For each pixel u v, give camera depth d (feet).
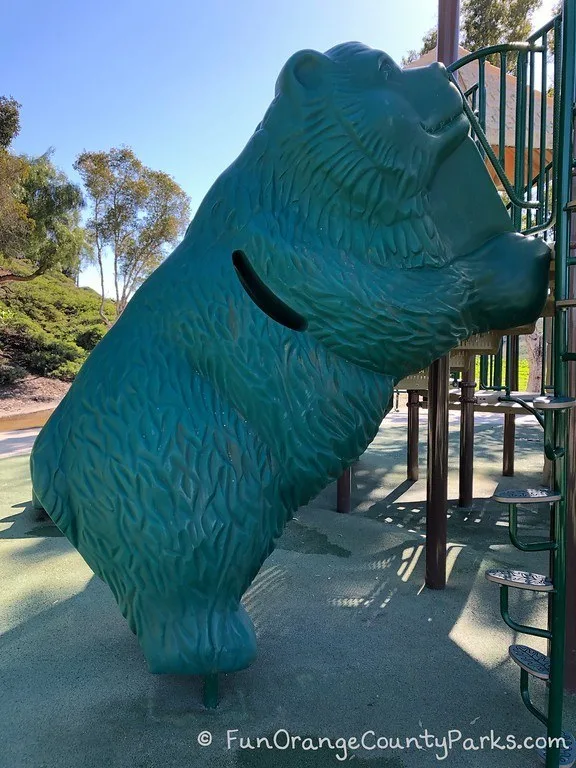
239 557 4.46
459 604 7.29
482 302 5.13
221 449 4.38
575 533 5.21
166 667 4.51
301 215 4.66
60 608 7.20
